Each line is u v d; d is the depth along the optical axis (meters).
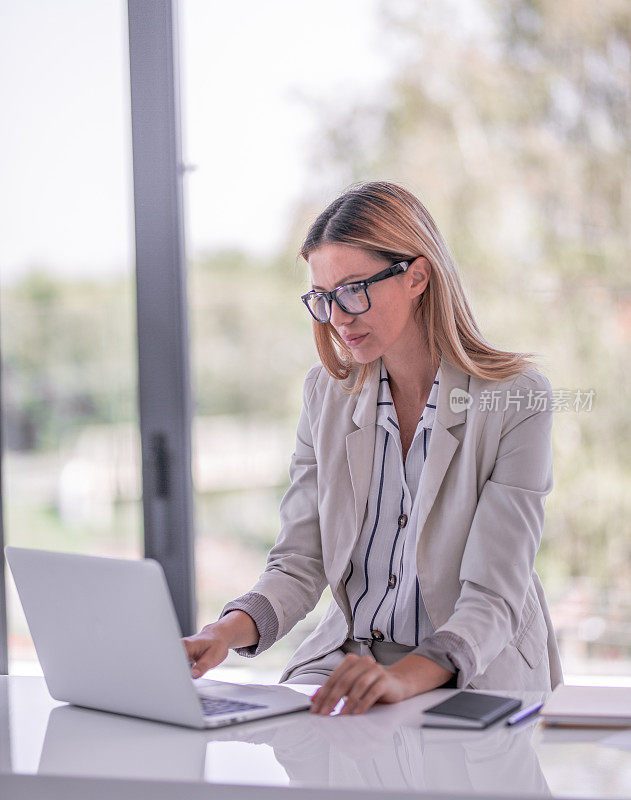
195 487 2.82
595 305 2.96
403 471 1.72
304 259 1.76
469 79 2.98
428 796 0.95
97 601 1.26
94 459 2.81
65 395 2.81
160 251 2.56
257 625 1.64
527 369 1.70
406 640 1.68
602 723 1.18
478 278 3.00
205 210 2.92
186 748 1.13
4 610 2.77
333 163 2.92
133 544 2.80
